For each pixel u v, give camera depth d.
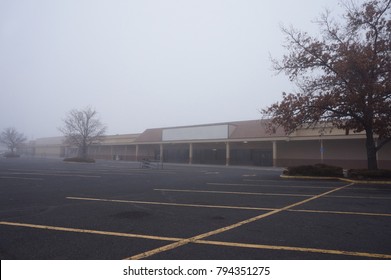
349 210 8.47
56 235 5.86
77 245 5.23
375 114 17.72
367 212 8.17
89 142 49.94
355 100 16.80
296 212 8.20
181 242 5.41
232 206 9.15
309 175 19.86
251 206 9.16
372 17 18.59
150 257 4.67
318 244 5.30
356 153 33.88
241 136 41.31
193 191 12.88
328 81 18.88
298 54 20.05
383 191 12.95
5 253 4.84
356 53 17.20
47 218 7.43
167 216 7.67
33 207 8.98
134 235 5.87
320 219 7.30
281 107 19.33
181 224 6.80
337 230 6.24
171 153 54.25
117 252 4.88
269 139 37.84
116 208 8.81
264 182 17.20
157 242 5.41
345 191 12.96
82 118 48.66
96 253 4.84
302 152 37.97
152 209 8.65
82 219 7.32
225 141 43.03
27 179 18.08
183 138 48.19
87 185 15.13
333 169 19.67
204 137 45.56
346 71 17.53
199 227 6.51
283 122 19.64
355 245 5.25
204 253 4.85
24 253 4.84
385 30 18.45
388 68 17.12
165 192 12.52
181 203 9.71
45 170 26.44
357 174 18.08
